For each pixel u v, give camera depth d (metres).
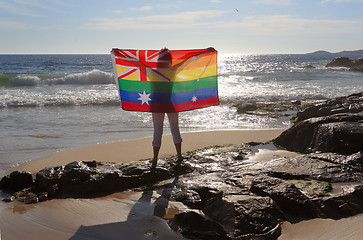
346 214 3.40
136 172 4.78
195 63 4.98
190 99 5.09
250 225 3.15
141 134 8.20
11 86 21.09
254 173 4.42
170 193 4.26
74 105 13.62
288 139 6.59
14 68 46.81
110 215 3.68
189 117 11.02
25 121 9.72
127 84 4.88
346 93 18.72
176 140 5.36
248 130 8.62
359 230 3.09
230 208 3.41
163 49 4.89
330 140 5.50
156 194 4.29
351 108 8.45
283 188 3.65
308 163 4.68
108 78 23.81
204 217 3.31
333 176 4.19
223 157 5.64
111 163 5.41
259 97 17.17
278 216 3.35
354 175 4.21
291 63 99.44
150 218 3.60
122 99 4.90
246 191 3.92
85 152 6.39
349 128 5.57
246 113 12.16
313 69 51.16
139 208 3.87
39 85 21.83
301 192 3.65
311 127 6.17
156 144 5.23
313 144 5.89
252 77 31.67
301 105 14.15
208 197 3.96
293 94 18.27
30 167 5.45
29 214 3.69
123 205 3.97
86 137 7.76
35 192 4.36
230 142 7.22
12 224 3.43
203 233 3.15
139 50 4.82
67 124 9.36
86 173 4.46
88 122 9.73
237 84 24.83
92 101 14.33
